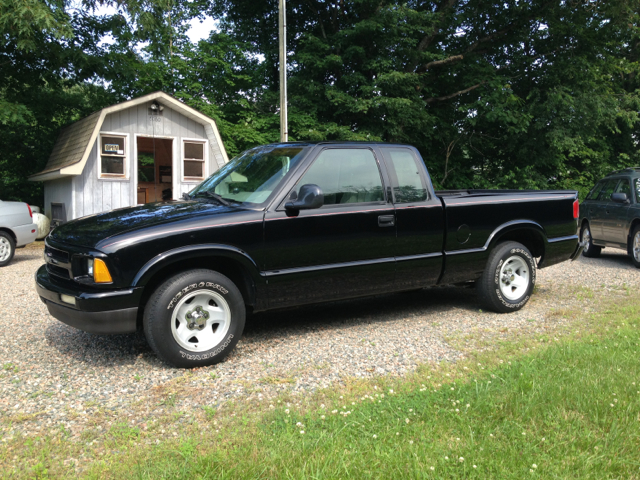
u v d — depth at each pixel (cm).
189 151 1506
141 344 468
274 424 292
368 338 482
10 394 355
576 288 711
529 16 2092
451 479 232
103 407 332
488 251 567
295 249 446
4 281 781
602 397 308
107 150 1373
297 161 466
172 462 250
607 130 2333
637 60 2417
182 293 395
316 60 1866
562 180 2181
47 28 1266
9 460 266
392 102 1762
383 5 1941
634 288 712
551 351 403
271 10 2228
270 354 438
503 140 2191
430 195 534
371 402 321
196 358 401
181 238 398
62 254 408
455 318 558
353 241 477
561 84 2041
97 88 1755
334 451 252
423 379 363
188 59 2066
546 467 239
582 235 1116
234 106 2027
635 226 916
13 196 1723
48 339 482
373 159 507
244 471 234
